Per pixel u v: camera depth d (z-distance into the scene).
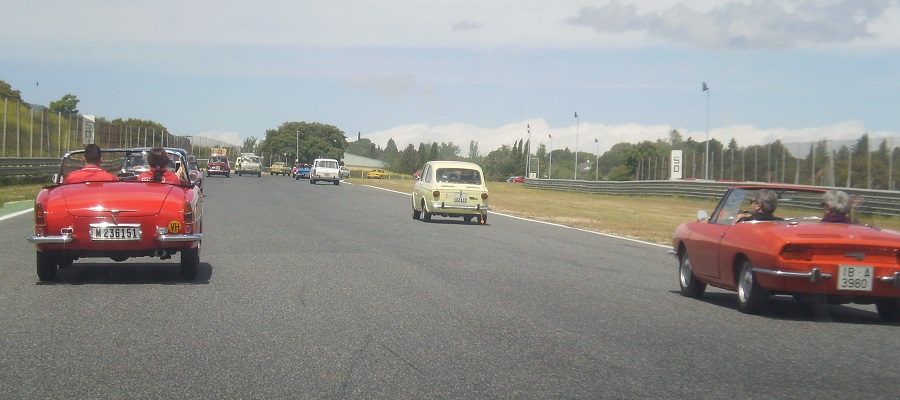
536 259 13.12
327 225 18.72
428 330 7.00
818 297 7.88
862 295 7.73
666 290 10.12
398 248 14.01
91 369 5.46
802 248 7.73
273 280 9.74
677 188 43.03
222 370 5.50
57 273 10.04
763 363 6.09
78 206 8.89
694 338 7.00
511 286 9.85
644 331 7.25
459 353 6.15
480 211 21.47
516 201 39.09
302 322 7.22
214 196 31.12
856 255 7.71
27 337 6.41
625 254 14.57
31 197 24.20
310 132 168.25
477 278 10.48
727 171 45.56
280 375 5.40
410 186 57.16
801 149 37.81
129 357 5.81
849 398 5.14
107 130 51.69
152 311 7.60
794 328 7.65
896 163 31.23
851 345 6.87
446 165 21.75
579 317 7.86
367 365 5.72
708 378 5.59
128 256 9.30
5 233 14.60
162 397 4.86
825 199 8.77
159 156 10.17
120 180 9.70
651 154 104.31
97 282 9.36
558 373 5.62
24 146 37.16
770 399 5.09
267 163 172.12
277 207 25.30
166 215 9.05
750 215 9.07
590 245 16.20
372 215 23.12
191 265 9.46
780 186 9.13
